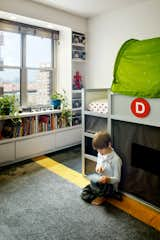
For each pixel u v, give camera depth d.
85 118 2.51
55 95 3.77
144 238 1.57
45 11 3.20
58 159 3.23
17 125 3.07
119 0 2.99
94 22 3.68
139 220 1.78
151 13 2.96
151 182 1.93
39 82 3.76
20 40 3.42
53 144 3.56
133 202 2.06
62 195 2.17
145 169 1.97
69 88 3.77
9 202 2.04
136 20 3.12
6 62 3.30
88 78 3.92
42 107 3.78
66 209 1.93
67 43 3.69
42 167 2.92
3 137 3.02
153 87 1.73
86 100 2.49
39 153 3.38
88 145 2.53
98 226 1.70
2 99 2.96
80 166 2.95
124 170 2.15
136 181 2.05
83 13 3.52
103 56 3.62
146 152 1.93
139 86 1.84
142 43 2.01
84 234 1.61
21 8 2.93
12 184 2.40
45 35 3.63
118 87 2.03
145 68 1.85
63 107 3.73
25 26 3.35
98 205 2.00
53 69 3.92
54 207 1.96
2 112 2.92
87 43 3.85
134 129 2.00
